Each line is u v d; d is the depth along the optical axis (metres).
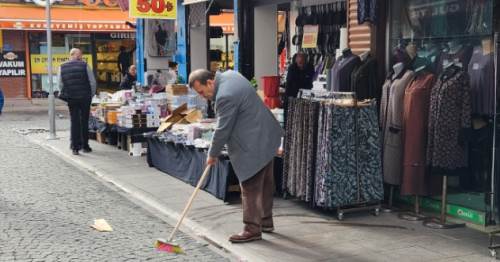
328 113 6.07
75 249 5.50
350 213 6.56
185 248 5.58
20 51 21.05
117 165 9.74
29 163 10.03
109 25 20.50
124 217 6.68
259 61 10.14
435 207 6.39
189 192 7.78
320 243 5.58
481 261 5.04
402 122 6.28
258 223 5.65
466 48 6.06
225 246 5.57
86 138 10.98
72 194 7.79
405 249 5.37
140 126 10.61
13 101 21.00
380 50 6.80
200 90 5.51
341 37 7.36
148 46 13.20
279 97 8.70
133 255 5.35
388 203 6.80
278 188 7.42
